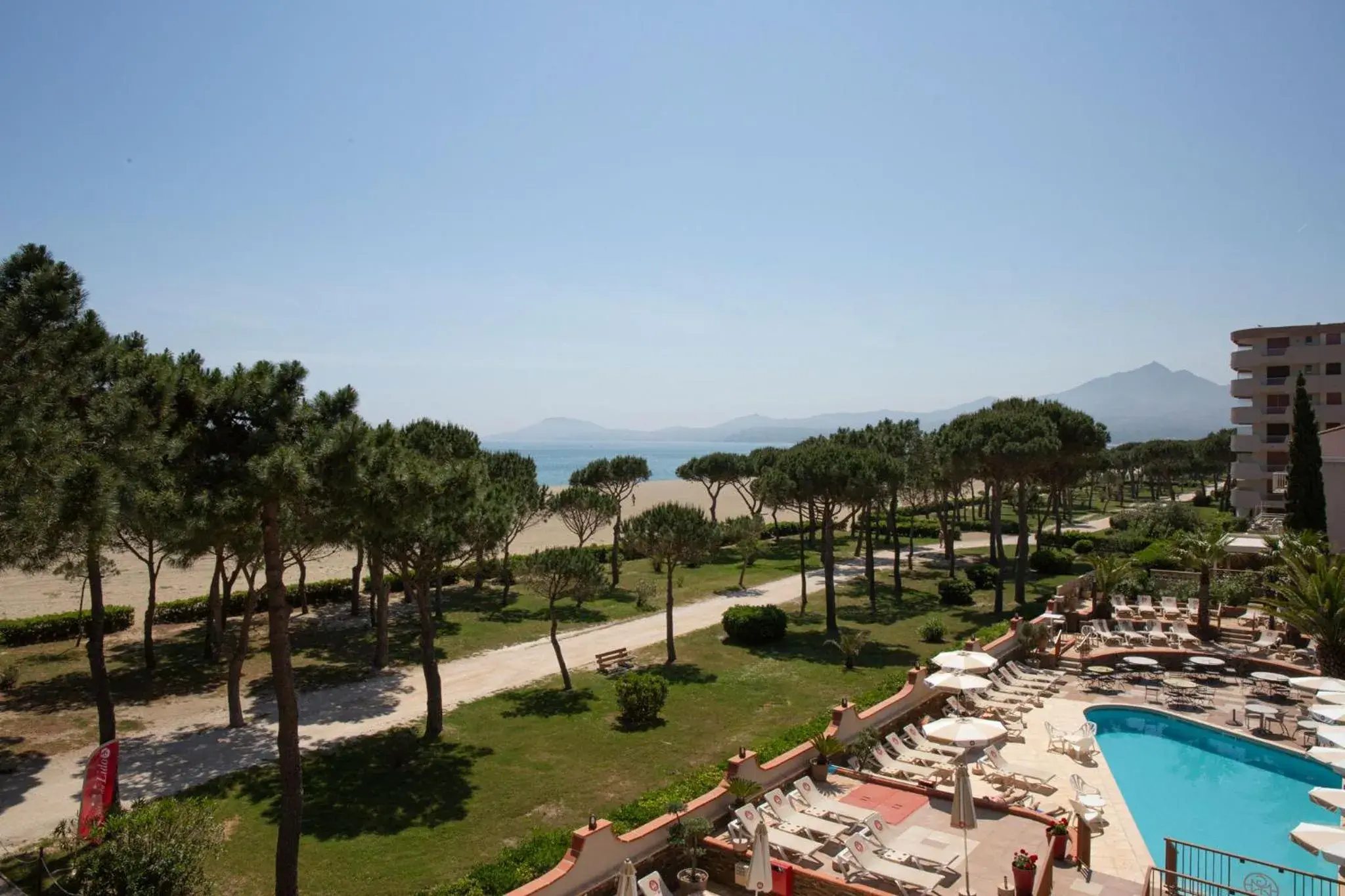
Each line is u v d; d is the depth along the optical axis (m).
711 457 62.06
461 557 24.00
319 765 20.31
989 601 42.00
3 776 19.30
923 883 13.61
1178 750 22.53
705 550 30.59
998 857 15.32
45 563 14.20
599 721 23.92
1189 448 100.00
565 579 26.66
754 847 13.60
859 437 49.44
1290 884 15.27
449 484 17.44
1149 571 41.53
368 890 14.43
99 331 15.23
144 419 13.98
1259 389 62.03
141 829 12.88
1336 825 17.94
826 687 27.41
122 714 24.03
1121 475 95.88
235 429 14.14
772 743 19.39
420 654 31.38
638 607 40.59
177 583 45.56
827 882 14.01
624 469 53.81
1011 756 21.42
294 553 25.64
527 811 17.84
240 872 15.02
